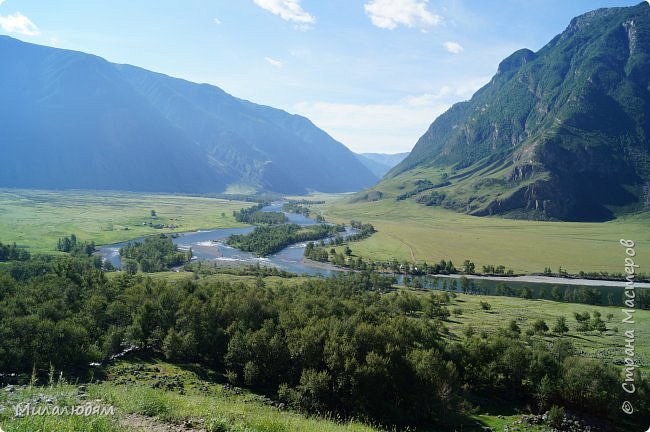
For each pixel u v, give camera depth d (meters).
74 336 64.50
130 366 67.00
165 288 94.06
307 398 61.47
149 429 24.62
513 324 115.00
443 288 186.62
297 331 72.75
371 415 59.78
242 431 26.02
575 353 97.00
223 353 76.00
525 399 72.88
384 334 72.50
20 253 172.88
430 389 63.88
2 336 60.03
